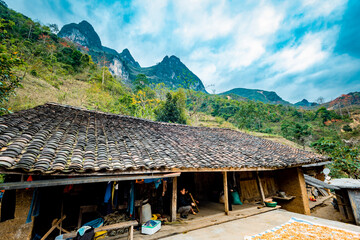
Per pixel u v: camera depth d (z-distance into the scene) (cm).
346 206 765
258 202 888
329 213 947
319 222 630
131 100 3203
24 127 440
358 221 700
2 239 399
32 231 438
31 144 375
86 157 404
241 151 809
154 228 502
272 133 5197
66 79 3469
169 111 2442
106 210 482
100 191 539
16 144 351
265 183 976
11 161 297
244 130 4656
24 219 426
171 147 641
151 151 538
